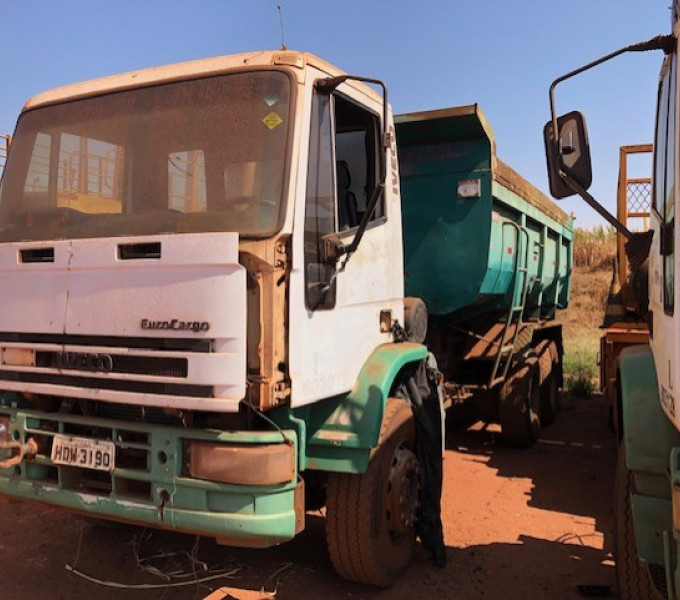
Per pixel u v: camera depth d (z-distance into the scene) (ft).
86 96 13.15
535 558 15.46
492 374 23.54
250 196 11.10
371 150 14.19
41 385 11.82
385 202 14.61
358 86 13.46
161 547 15.65
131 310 10.94
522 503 19.27
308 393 11.34
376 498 13.17
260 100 11.51
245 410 11.25
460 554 15.65
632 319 22.94
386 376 13.15
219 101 11.81
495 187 20.40
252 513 10.55
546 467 23.11
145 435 11.37
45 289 11.84
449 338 23.48
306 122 11.39
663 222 10.05
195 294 10.43
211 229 11.16
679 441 10.26
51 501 11.93
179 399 10.46
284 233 10.71
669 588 9.75
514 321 25.00
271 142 11.23
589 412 33.30
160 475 10.96
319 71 11.99
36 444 12.29
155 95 12.42
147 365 10.85
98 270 11.28
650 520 10.39
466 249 20.51
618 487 11.73
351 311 13.01
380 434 13.06
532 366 25.85
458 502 19.29
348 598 13.41
